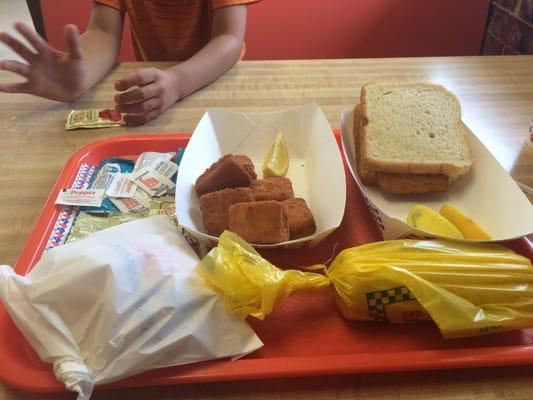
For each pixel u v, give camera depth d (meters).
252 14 1.75
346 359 0.50
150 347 0.47
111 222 0.67
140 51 1.30
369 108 0.79
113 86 0.99
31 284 0.50
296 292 0.57
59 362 0.46
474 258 0.54
